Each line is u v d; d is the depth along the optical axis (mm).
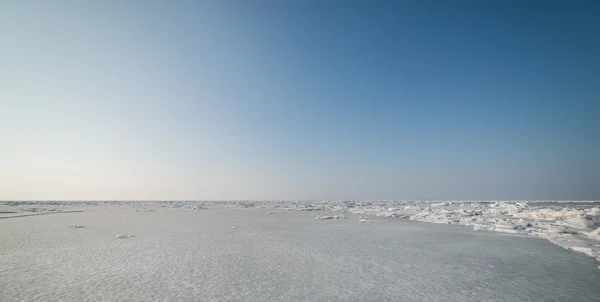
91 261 15828
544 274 13414
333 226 33375
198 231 28391
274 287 11602
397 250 19016
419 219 42031
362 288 11539
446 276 13172
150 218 44625
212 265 15016
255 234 26391
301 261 15938
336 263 15516
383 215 51469
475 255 17469
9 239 22969
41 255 17266
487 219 36469
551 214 33906
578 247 18406
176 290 11227
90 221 38938
